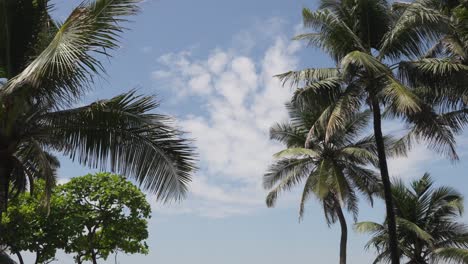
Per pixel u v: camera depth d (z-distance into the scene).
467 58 19.12
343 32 18.69
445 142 17.70
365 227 25.56
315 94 18.88
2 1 10.52
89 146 10.52
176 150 10.66
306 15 18.77
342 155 28.84
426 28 17.50
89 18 8.86
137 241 33.59
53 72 9.07
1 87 9.79
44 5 11.07
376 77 17.66
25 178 12.00
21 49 10.72
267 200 30.84
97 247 33.12
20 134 9.97
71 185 32.34
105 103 10.17
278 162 30.39
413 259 26.77
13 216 29.00
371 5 19.05
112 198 32.78
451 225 26.61
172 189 10.64
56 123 10.25
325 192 27.69
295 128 30.17
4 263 12.83
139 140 10.55
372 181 29.03
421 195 27.27
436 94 19.64
